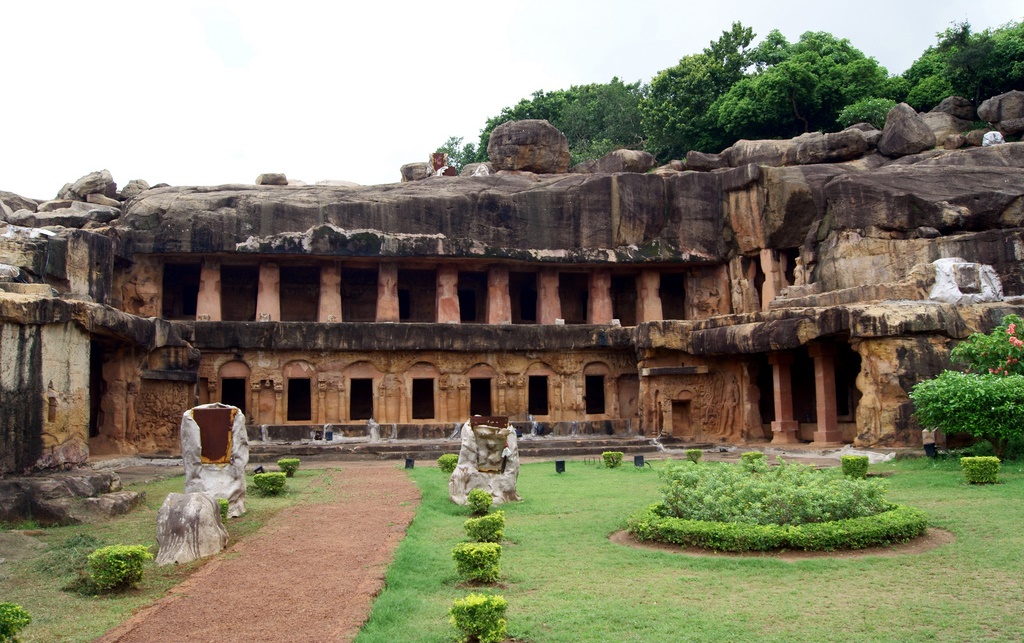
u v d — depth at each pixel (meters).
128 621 9.95
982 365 22.20
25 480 17.12
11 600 10.97
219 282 38.72
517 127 45.78
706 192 41.12
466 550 11.43
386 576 11.70
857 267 33.09
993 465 17.48
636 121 69.38
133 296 37.62
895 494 17.20
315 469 26.59
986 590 10.28
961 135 39.75
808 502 13.23
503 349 37.88
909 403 24.88
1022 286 29.81
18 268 24.47
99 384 29.19
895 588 10.53
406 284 43.34
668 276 44.53
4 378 18.53
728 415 34.94
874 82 53.38
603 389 42.56
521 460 30.39
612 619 9.66
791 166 39.22
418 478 22.84
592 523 15.43
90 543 14.27
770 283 38.66
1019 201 31.77
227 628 9.62
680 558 12.45
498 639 8.98
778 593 10.50
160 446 30.86
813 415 36.22
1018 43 47.53
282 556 13.14
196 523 13.32
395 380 37.28
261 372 36.06
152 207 37.38
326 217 38.44
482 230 39.69
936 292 27.31
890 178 34.12
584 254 40.50
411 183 42.16
